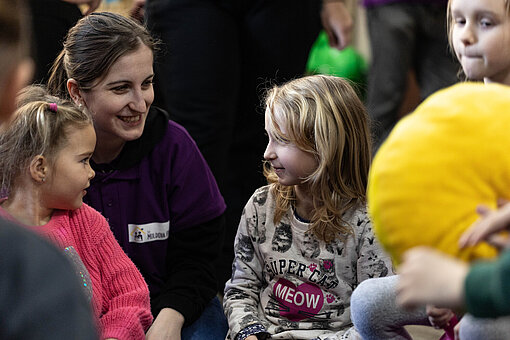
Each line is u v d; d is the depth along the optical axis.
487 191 1.12
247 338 1.86
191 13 2.73
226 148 2.86
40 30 2.29
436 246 1.11
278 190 1.98
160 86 2.53
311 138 1.85
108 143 1.96
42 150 1.67
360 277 1.90
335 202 1.89
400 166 1.15
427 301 1.03
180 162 2.06
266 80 2.95
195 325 2.03
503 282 0.97
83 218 1.81
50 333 0.80
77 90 1.91
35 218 1.70
